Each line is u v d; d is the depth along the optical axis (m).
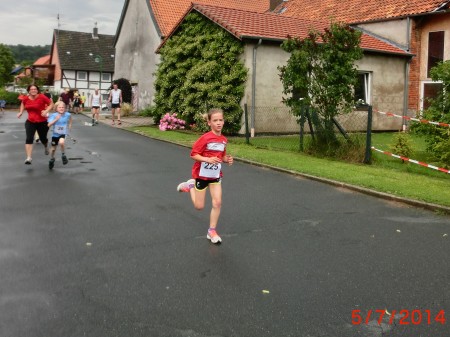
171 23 31.14
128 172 10.22
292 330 3.65
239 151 13.27
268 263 5.08
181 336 3.53
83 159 11.83
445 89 11.92
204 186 5.75
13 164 10.94
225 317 3.84
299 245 5.70
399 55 21.14
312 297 4.25
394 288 4.48
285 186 9.15
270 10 33.47
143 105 33.03
